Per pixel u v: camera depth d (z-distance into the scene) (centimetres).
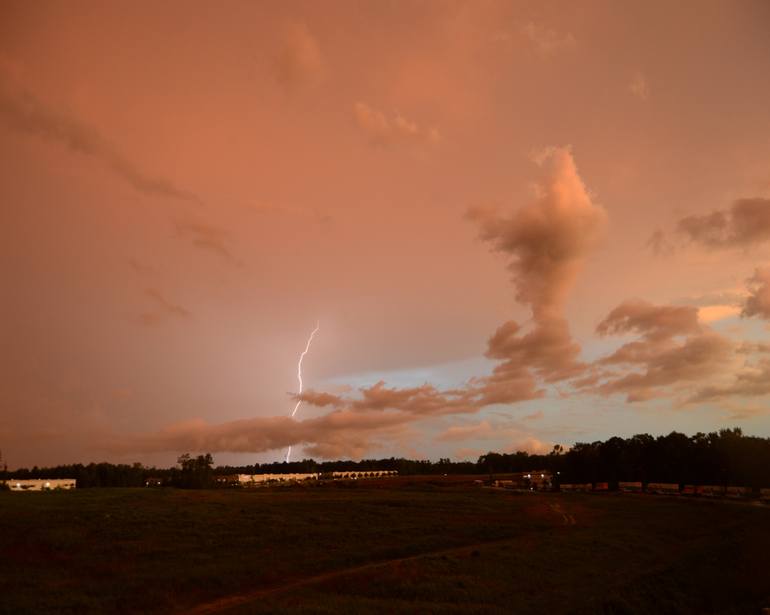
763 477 11588
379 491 11769
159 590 3688
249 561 4406
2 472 17238
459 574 4184
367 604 3500
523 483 16950
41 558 4509
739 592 4619
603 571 4544
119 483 17250
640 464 14638
